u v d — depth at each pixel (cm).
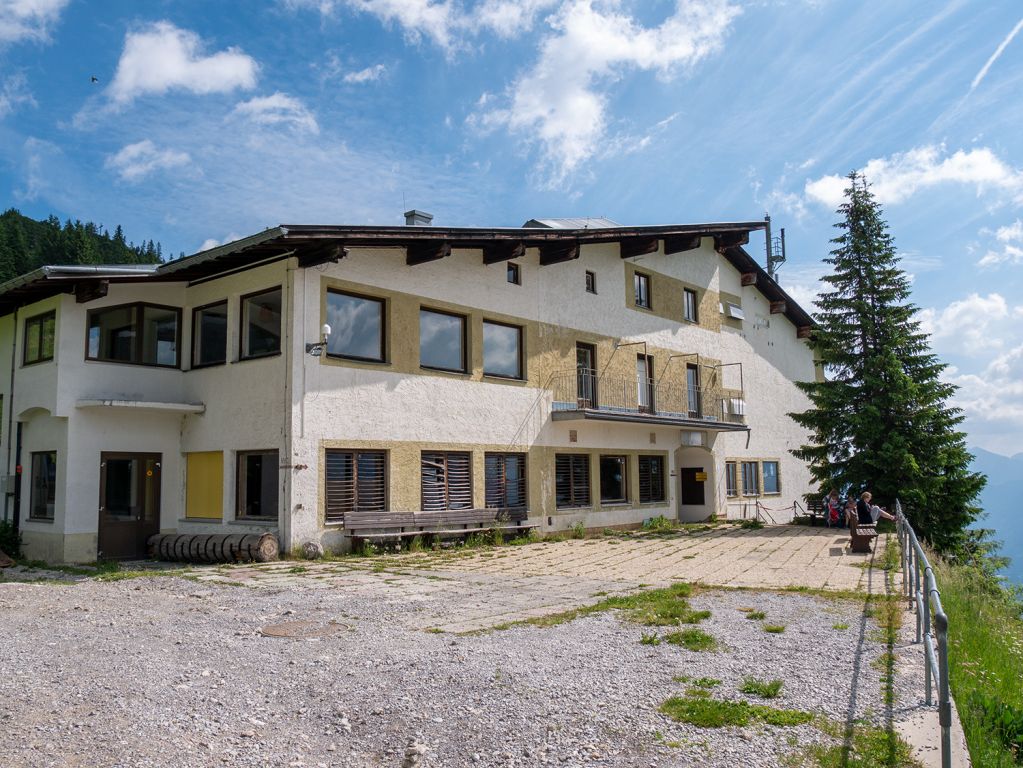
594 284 2264
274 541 1403
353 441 1546
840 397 2441
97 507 1536
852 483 2430
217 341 1645
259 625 806
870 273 2452
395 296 1659
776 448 3306
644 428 2411
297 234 1371
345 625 807
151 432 1628
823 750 452
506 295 1945
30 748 443
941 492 2339
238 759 443
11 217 6550
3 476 1702
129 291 1622
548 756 449
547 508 2009
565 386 2109
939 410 2364
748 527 2333
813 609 900
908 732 483
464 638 740
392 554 1545
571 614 867
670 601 946
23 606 913
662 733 481
